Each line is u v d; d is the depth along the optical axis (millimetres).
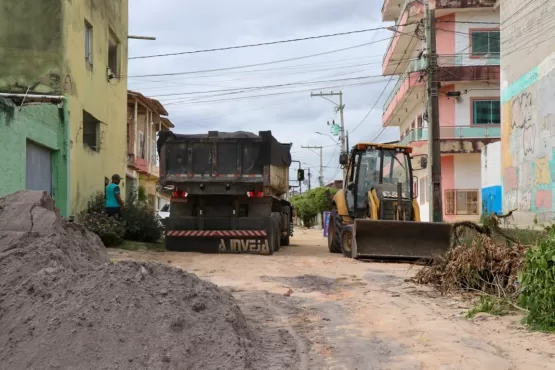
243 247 16031
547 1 17781
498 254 9164
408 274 11711
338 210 17219
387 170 16875
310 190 59781
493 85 32844
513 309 7906
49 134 14320
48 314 5441
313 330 6844
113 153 20375
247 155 15805
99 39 18469
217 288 6703
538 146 18375
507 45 21406
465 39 32875
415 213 16312
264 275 11430
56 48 14602
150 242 18125
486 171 25297
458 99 32969
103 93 18953
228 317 5805
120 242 15867
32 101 13703
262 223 15992
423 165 17328
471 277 9312
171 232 15969
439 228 14328
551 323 6824
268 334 6637
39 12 14562
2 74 14422
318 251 18328
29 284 5914
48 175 14633
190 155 15828
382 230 14406
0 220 7367
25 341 5184
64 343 5059
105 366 4836
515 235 11203
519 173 20125
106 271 5980
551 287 6816
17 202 7820
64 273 6082
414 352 5855
